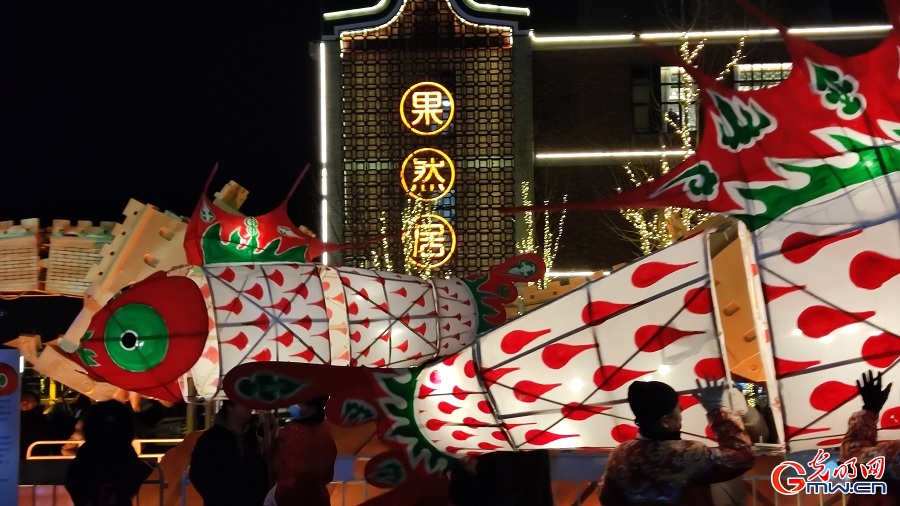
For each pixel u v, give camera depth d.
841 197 5.90
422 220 21.34
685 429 6.24
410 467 6.23
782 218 5.95
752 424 8.76
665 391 5.03
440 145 21.62
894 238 5.75
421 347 14.73
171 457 10.50
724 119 6.15
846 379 5.78
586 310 6.41
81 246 15.16
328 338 11.93
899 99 6.00
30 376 17.58
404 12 21.95
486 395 6.41
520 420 6.42
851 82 6.03
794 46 6.11
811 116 6.05
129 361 11.14
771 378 7.41
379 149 21.66
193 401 13.58
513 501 6.07
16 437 6.94
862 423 5.43
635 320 6.33
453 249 21.30
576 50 22.58
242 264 12.13
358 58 21.89
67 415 13.03
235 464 7.23
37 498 10.37
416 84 21.69
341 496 9.83
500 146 21.64
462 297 15.71
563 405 6.39
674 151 21.86
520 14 21.89
